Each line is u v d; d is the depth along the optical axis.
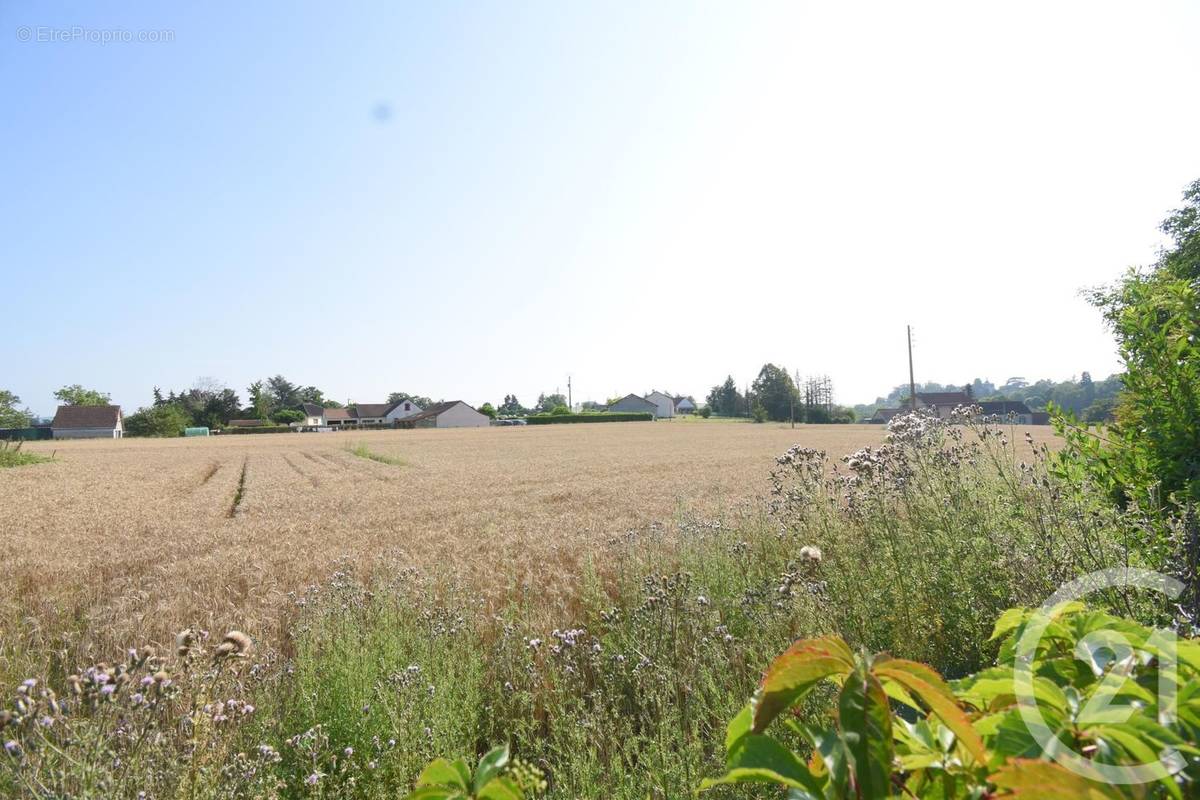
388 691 4.67
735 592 6.60
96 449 62.31
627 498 20.50
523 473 32.09
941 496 5.99
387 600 7.57
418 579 9.60
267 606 8.73
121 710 3.28
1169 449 4.52
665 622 5.15
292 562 12.15
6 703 4.71
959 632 4.73
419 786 1.24
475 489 25.27
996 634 1.66
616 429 95.00
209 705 3.69
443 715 4.50
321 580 10.47
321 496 23.89
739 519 11.86
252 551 13.43
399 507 20.52
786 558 7.38
